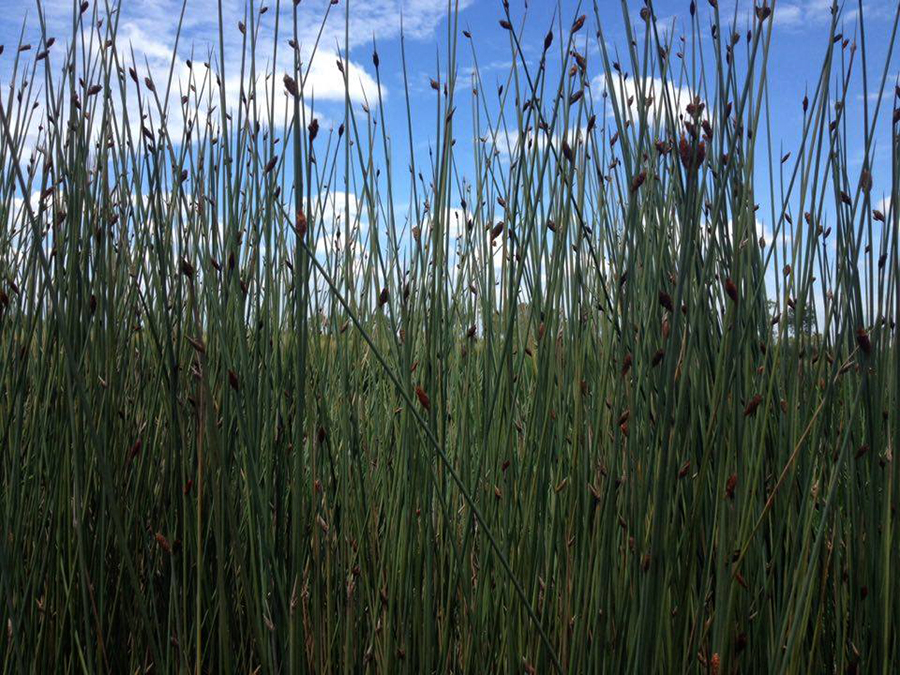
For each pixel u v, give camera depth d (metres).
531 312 1.46
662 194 1.35
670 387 1.05
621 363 1.17
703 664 1.16
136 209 1.56
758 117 1.15
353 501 1.53
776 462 1.34
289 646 1.25
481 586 1.36
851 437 1.35
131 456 1.34
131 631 1.43
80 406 1.39
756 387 1.30
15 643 1.25
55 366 1.43
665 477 1.06
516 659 1.34
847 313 1.14
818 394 1.38
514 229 1.32
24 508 1.52
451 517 1.45
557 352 1.43
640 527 1.15
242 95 1.42
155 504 1.58
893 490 1.19
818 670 1.32
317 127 1.15
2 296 1.37
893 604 1.24
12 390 1.48
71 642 1.43
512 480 1.37
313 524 1.25
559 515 1.32
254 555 1.22
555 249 1.32
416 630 1.38
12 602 1.25
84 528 1.43
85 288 1.40
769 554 1.34
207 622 1.48
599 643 1.19
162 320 1.49
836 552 1.26
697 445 1.28
